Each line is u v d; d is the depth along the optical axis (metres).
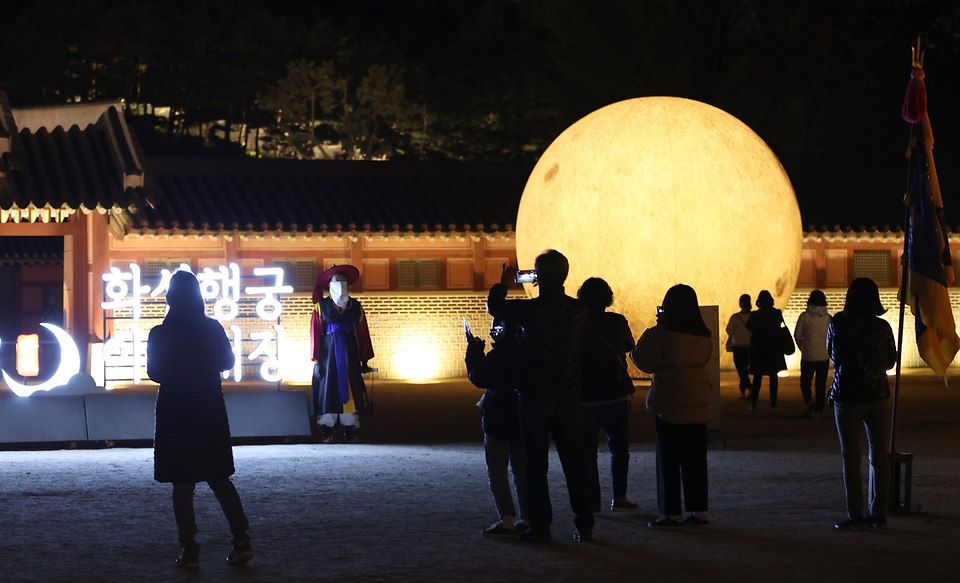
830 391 8.76
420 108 57.22
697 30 41.31
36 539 8.13
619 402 9.36
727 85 41.19
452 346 26.78
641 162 21.70
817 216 28.66
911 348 29.27
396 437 15.64
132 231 23.64
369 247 26.22
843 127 42.69
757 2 42.28
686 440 8.73
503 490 8.36
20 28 50.34
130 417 14.49
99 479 11.02
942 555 7.58
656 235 21.53
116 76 54.97
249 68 58.22
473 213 26.80
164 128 61.62
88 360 21.44
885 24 42.44
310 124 59.06
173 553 7.70
